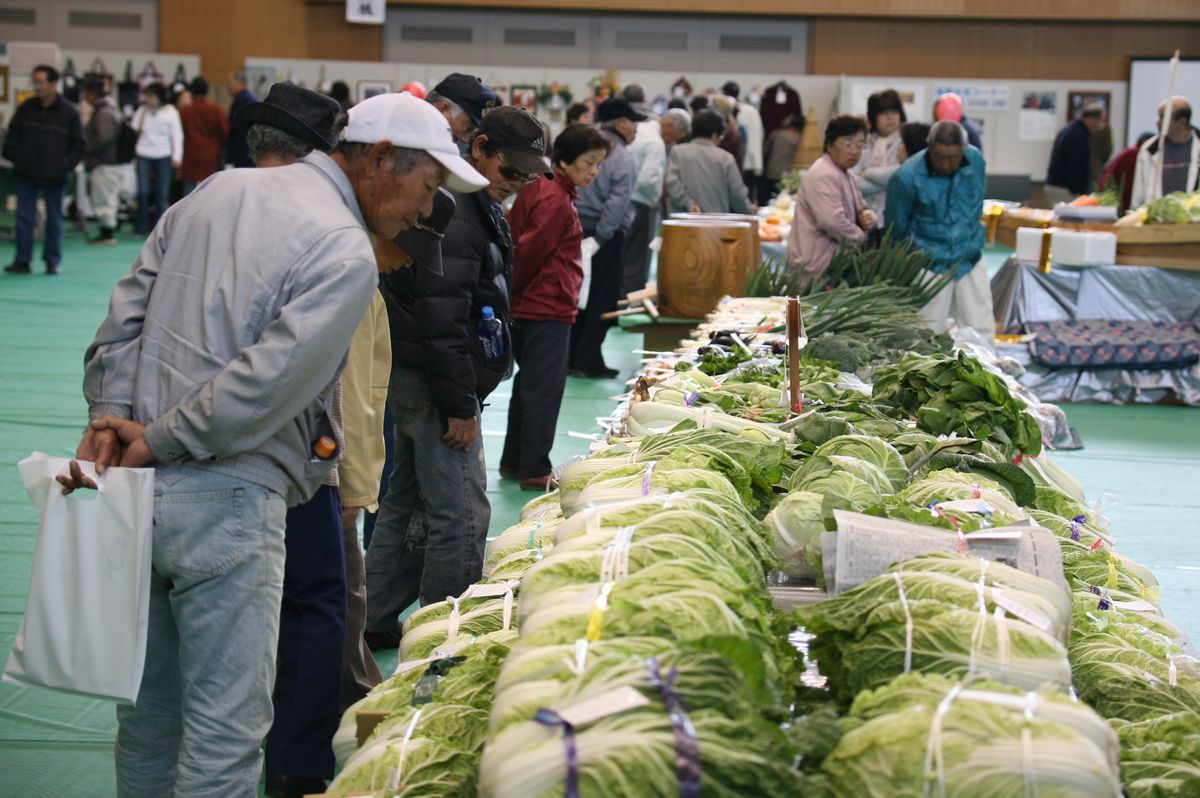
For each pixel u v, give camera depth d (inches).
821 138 716.0
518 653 76.2
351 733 104.6
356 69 859.4
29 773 143.6
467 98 180.7
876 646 81.7
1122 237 387.9
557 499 147.6
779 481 125.8
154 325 102.0
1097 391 367.2
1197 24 831.7
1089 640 110.0
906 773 66.4
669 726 64.5
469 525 163.8
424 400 161.3
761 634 79.7
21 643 101.8
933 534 96.5
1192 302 382.3
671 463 112.4
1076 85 841.5
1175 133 452.4
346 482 142.4
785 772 64.1
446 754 90.4
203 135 687.7
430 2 858.1
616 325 470.9
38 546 100.3
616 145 359.9
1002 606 83.2
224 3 868.0
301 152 125.0
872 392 174.2
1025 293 390.0
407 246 137.9
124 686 100.2
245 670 103.6
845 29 857.5
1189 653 123.5
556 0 850.1
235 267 99.8
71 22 872.3
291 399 98.3
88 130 652.7
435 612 120.3
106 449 100.0
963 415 154.6
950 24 850.1
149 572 99.9
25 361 371.2
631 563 86.2
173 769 114.4
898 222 343.0
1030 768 65.3
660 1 853.2
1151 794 88.3
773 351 219.1
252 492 101.8
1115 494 272.7
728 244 322.7
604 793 62.8
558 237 247.0
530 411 257.1
